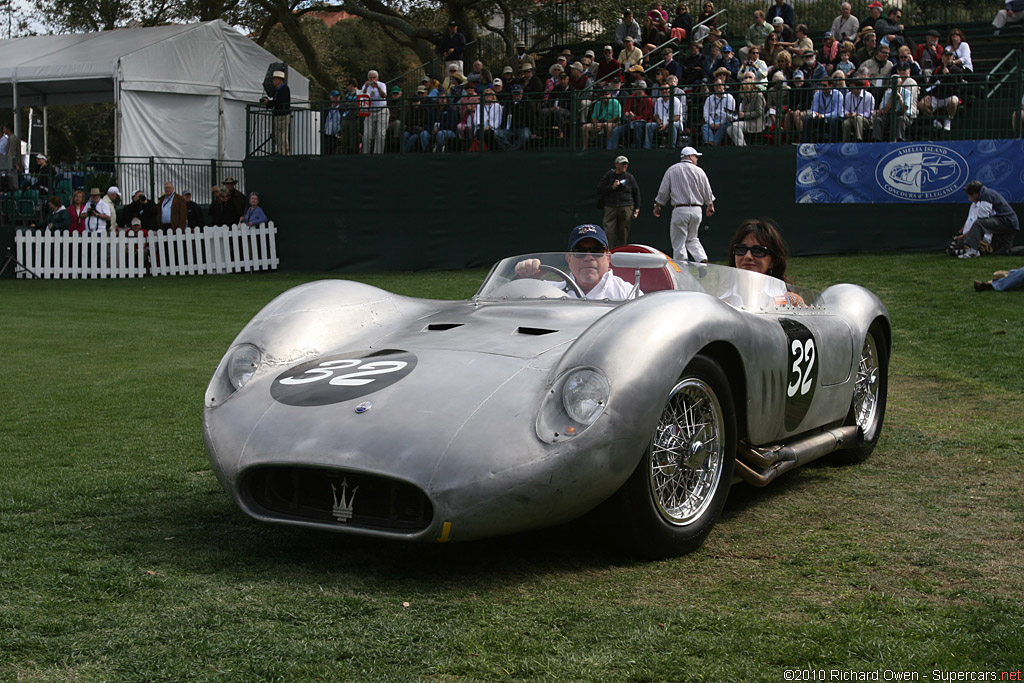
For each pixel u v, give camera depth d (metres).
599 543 3.41
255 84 23.03
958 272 12.70
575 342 3.31
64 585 2.97
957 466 4.75
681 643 2.54
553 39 26.48
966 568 3.21
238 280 17.62
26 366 8.03
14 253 19.14
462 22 28.31
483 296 4.54
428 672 2.37
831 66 16.66
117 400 6.46
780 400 3.98
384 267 18.48
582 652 2.48
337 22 39.94
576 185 17.23
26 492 4.14
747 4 24.31
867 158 15.38
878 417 5.06
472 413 3.16
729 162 16.08
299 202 18.95
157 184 21.28
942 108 15.33
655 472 3.31
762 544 3.51
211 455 3.38
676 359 3.27
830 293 5.10
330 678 2.33
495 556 3.34
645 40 20.19
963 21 23.06
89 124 40.94
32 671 2.35
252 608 2.79
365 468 3.04
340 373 3.54
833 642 2.54
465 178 17.84
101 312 12.54
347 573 3.14
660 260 4.22
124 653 2.46
